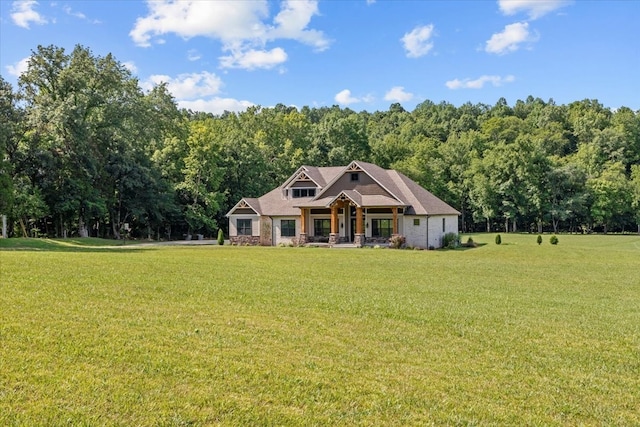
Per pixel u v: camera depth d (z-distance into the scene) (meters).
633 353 8.68
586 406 6.29
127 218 53.03
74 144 40.19
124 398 5.61
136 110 45.72
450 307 12.15
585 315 11.81
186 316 9.59
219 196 53.22
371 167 41.72
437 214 39.75
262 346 7.92
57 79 40.47
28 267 14.99
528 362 7.99
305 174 42.75
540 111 109.00
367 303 12.16
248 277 16.00
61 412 5.21
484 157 74.19
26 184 40.88
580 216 70.44
